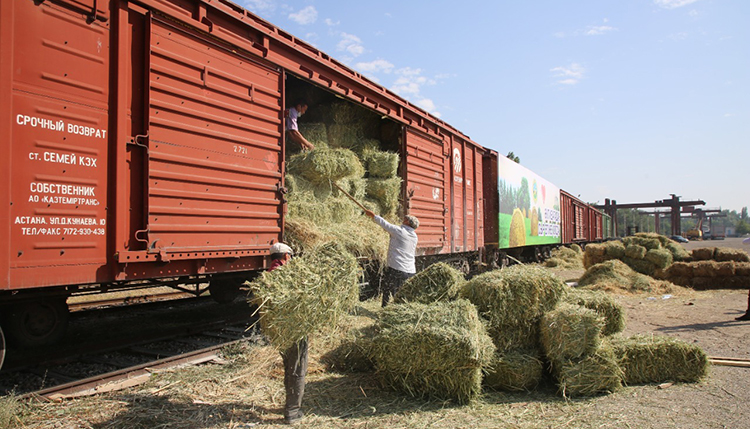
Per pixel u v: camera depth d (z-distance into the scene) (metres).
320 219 6.17
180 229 4.29
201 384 3.99
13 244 3.22
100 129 3.78
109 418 3.28
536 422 3.32
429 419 3.37
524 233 16.84
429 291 4.56
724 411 3.50
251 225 5.07
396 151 8.68
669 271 12.38
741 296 10.29
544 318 4.09
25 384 4.06
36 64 3.39
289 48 5.70
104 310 7.29
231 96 4.89
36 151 3.37
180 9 4.39
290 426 3.22
